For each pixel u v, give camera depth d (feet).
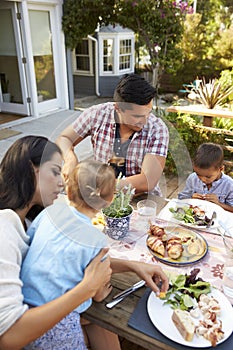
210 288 3.25
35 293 2.91
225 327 2.84
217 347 2.68
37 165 3.00
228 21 30.73
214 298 3.14
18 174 2.97
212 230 4.37
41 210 3.50
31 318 2.50
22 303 2.68
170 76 32.04
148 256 3.81
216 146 5.95
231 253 3.47
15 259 2.76
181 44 30.55
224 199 6.16
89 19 20.88
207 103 11.26
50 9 19.86
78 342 3.11
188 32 30.37
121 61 31.50
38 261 2.95
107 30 29.53
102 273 2.92
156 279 3.39
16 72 19.75
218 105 11.60
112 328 2.95
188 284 3.29
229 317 2.94
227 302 3.09
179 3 20.24
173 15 20.11
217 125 11.80
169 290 3.25
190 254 3.78
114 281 3.45
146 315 3.01
